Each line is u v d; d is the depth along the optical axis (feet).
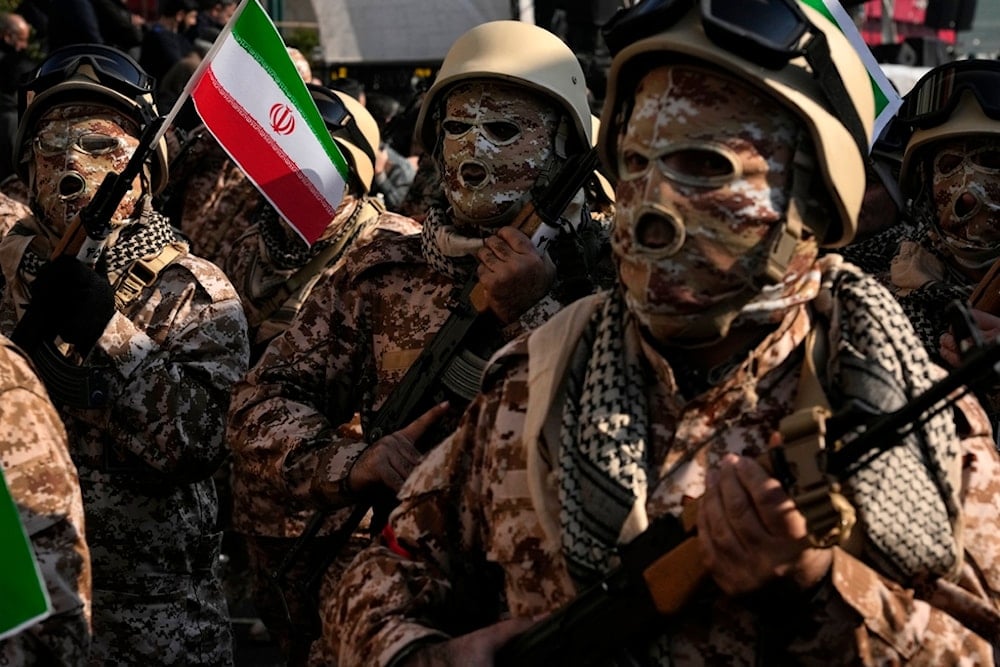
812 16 6.66
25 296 13.42
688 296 6.50
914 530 6.32
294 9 41.42
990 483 6.72
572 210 11.40
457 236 11.43
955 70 12.13
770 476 6.05
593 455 6.66
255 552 14.28
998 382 5.66
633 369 6.83
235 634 20.39
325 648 12.20
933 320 12.16
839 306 6.66
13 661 7.94
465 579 7.57
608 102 6.90
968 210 12.10
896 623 6.33
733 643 6.48
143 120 13.23
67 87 12.93
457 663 6.92
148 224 13.21
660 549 6.40
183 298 13.07
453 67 11.44
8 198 18.39
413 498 7.63
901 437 5.86
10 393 8.13
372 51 33.58
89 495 12.75
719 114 6.46
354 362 12.18
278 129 13.75
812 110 6.41
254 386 12.17
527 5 28.48
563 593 6.84
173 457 12.57
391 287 12.00
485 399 7.36
